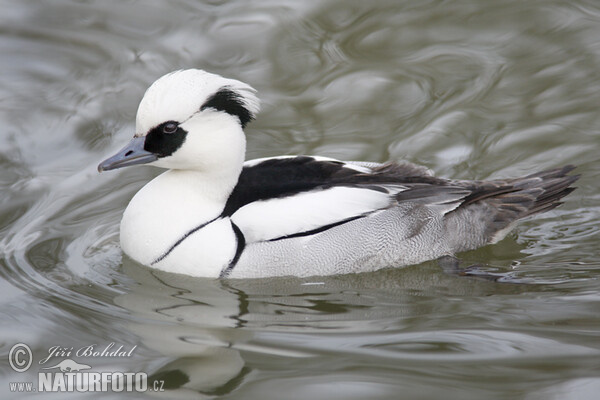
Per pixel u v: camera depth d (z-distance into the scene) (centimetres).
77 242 1325
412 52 1823
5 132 1582
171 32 1898
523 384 977
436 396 955
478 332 1096
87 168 1509
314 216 1209
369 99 1691
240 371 1007
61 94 1700
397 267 1280
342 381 983
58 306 1153
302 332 1105
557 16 1892
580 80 1708
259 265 1205
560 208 1445
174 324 1120
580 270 1280
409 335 1092
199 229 1202
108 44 1855
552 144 1555
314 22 1927
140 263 1238
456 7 1944
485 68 1761
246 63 1791
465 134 1589
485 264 1308
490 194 1314
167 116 1156
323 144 1563
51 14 1950
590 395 952
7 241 1311
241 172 1247
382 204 1242
